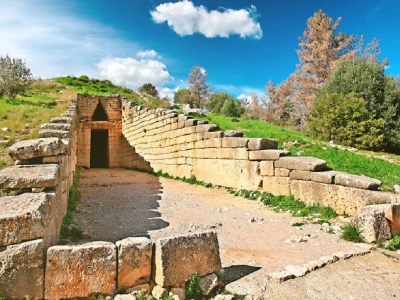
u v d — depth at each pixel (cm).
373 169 1105
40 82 2886
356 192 689
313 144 1441
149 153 1855
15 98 1914
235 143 1069
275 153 909
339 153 1331
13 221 327
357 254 514
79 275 343
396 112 2056
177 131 1480
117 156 2530
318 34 3891
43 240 342
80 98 2531
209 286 393
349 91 2145
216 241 417
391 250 541
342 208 715
